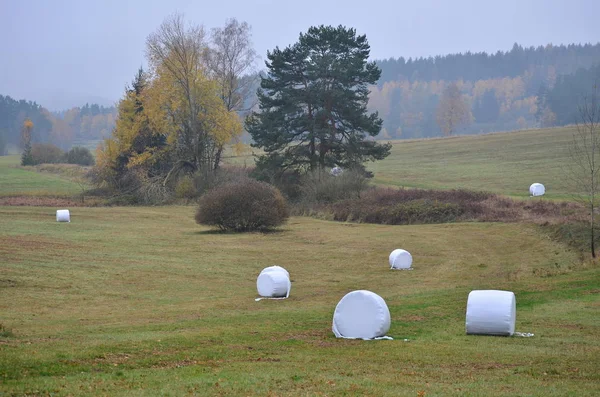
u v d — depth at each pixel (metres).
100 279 36.41
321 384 13.41
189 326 23.06
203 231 62.44
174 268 41.19
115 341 19.02
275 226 64.44
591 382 13.71
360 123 87.62
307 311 26.97
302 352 17.78
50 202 88.00
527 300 26.98
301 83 92.31
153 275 38.44
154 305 29.53
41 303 29.41
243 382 13.55
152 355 17.00
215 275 39.22
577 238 45.22
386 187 82.75
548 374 14.62
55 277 36.22
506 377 14.32
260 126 90.00
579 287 29.72
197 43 93.44
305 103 90.44
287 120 90.38
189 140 95.06
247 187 63.12
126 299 31.20
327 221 70.56
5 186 106.75
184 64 91.75
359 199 74.25
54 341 18.97
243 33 99.44
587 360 16.19
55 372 14.62
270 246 52.78
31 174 127.69
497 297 20.12
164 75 92.50
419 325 22.59
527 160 104.56
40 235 54.97
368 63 91.88
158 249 49.69
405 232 58.91
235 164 113.25
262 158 91.19
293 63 90.62
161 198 89.69
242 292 33.78
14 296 30.75
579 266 36.62
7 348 17.23
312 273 40.84
